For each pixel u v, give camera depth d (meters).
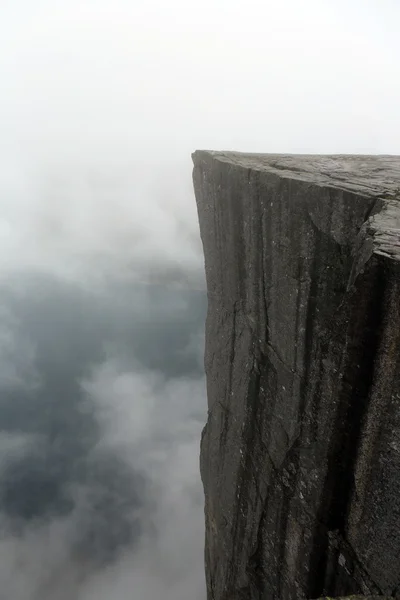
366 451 4.96
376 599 4.35
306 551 6.49
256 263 7.92
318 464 6.06
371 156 8.76
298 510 6.67
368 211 5.42
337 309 5.47
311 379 6.30
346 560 5.59
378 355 4.51
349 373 5.05
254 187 7.52
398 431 4.38
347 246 5.68
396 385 4.32
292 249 6.71
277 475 7.39
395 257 4.08
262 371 8.07
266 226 7.35
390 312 4.23
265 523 7.92
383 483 4.73
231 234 8.78
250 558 8.64
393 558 4.68
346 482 5.48
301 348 6.63
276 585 7.62
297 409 6.75
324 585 6.14
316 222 6.13
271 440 7.70
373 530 5.00
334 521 5.84
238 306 9.07
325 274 6.05
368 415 4.85
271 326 7.62
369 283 4.39
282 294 7.13
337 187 5.89
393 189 5.73
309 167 7.49
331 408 5.66
